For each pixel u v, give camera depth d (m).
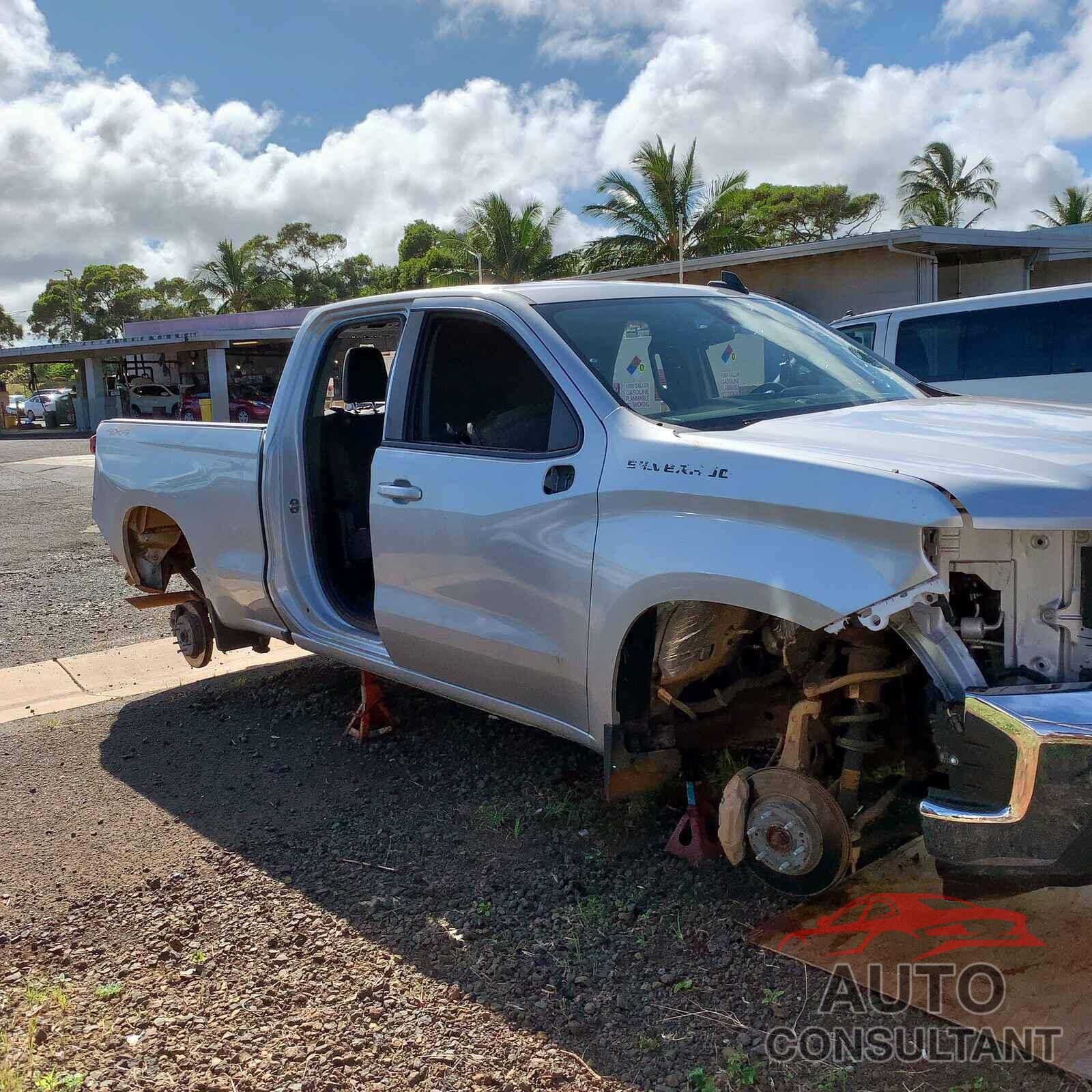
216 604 5.20
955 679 2.65
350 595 4.87
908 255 18.81
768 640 3.23
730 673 3.50
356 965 3.07
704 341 3.90
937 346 10.09
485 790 4.26
